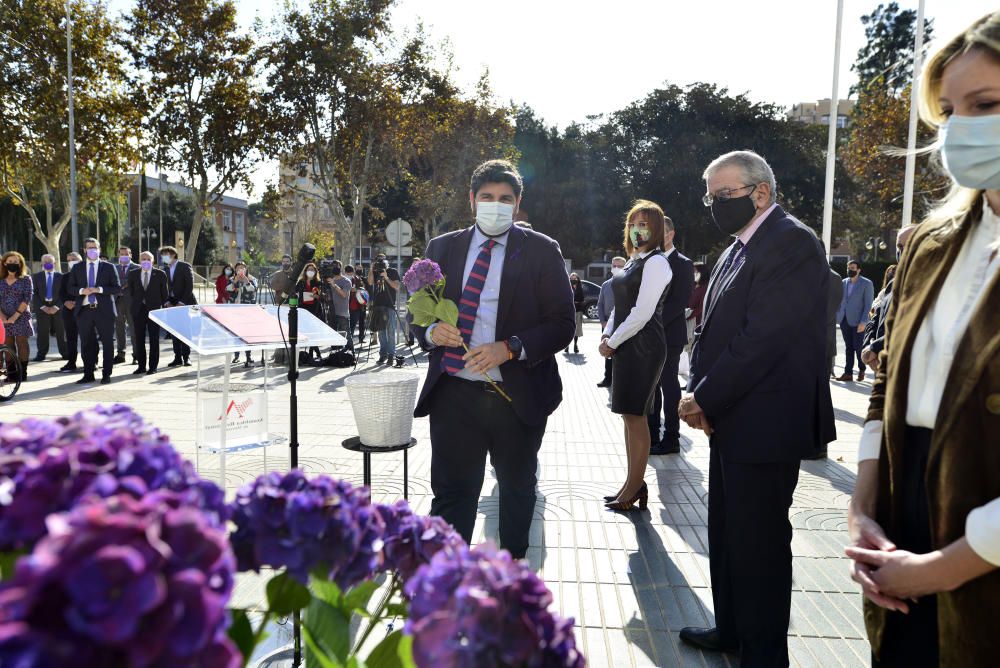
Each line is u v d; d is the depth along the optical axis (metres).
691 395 2.54
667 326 6.39
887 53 43.50
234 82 22.41
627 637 3.07
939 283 1.46
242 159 23.25
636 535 4.31
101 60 22.02
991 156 1.32
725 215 2.63
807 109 71.12
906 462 1.50
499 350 3.04
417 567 1.15
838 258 37.12
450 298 3.29
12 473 0.79
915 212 21.86
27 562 0.56
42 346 12.68
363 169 24.88
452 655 0.82
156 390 9.30
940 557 1.26
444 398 3.25
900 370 1.50
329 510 1.00
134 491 0.73
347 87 22.02
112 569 0.55
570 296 3.32
